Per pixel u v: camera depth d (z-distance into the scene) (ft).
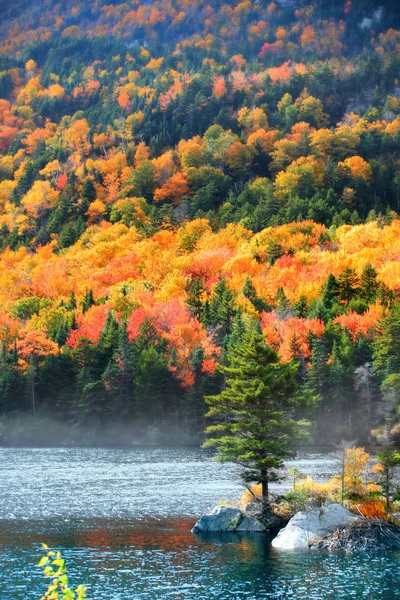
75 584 183.93
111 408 613.93
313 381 578.25
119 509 279.08
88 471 392.68
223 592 178.40
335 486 250.37
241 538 232.32
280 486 314.55
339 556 209.36
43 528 246.47
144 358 613.52
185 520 259.39
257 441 250.16
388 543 218.18
